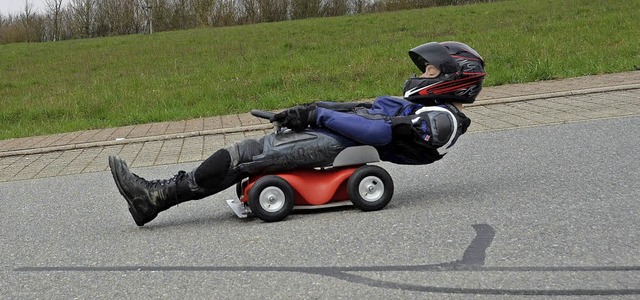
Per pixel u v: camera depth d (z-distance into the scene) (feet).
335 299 11.91
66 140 34.04
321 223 16.26
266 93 44.42
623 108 30.32
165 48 83.05
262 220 16.63
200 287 12.87
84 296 12.87
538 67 42.19
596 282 12.05
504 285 12.12
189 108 41.91
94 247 16.07
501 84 40.91
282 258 14.11
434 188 19.42
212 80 53.42
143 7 138.10
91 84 58.70
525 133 26.84
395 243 14.55
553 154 22.79
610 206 16.42
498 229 15.10
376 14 104.27
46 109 45.62
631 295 11.51
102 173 25.90
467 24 75.25
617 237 14.20
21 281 14.01
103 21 138.92
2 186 25.00
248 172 16.55
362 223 16.05
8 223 19.31
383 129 16.25
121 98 48.19
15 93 57.62
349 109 17.16
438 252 13.87
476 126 29.37
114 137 33.65
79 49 93.30
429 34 68.85
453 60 16.74
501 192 18.38
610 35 55.47
